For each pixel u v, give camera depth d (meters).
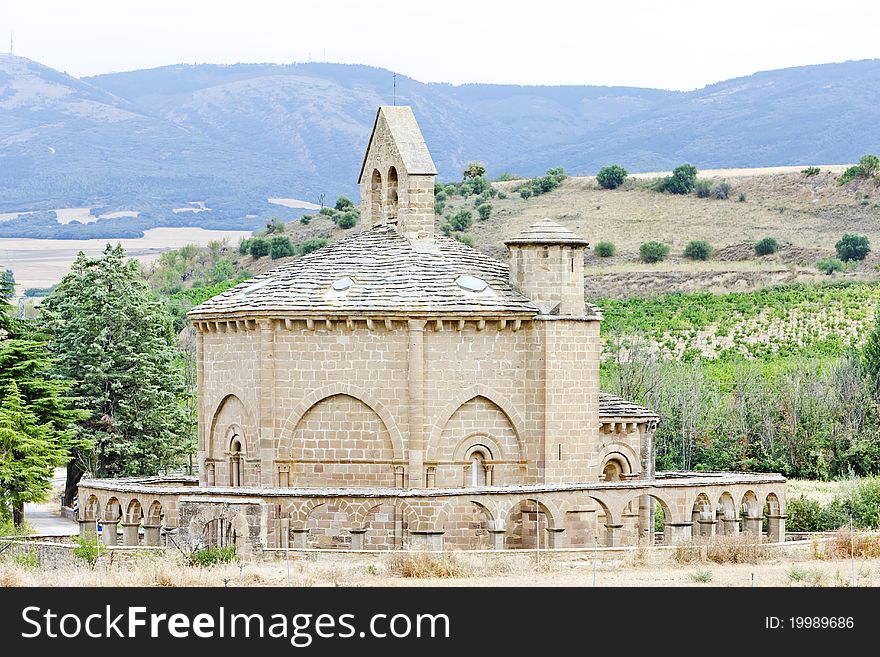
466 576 45.09
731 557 49.59
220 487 53.00
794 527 66.56
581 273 55.84
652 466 60.06
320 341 54.06
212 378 57.72
